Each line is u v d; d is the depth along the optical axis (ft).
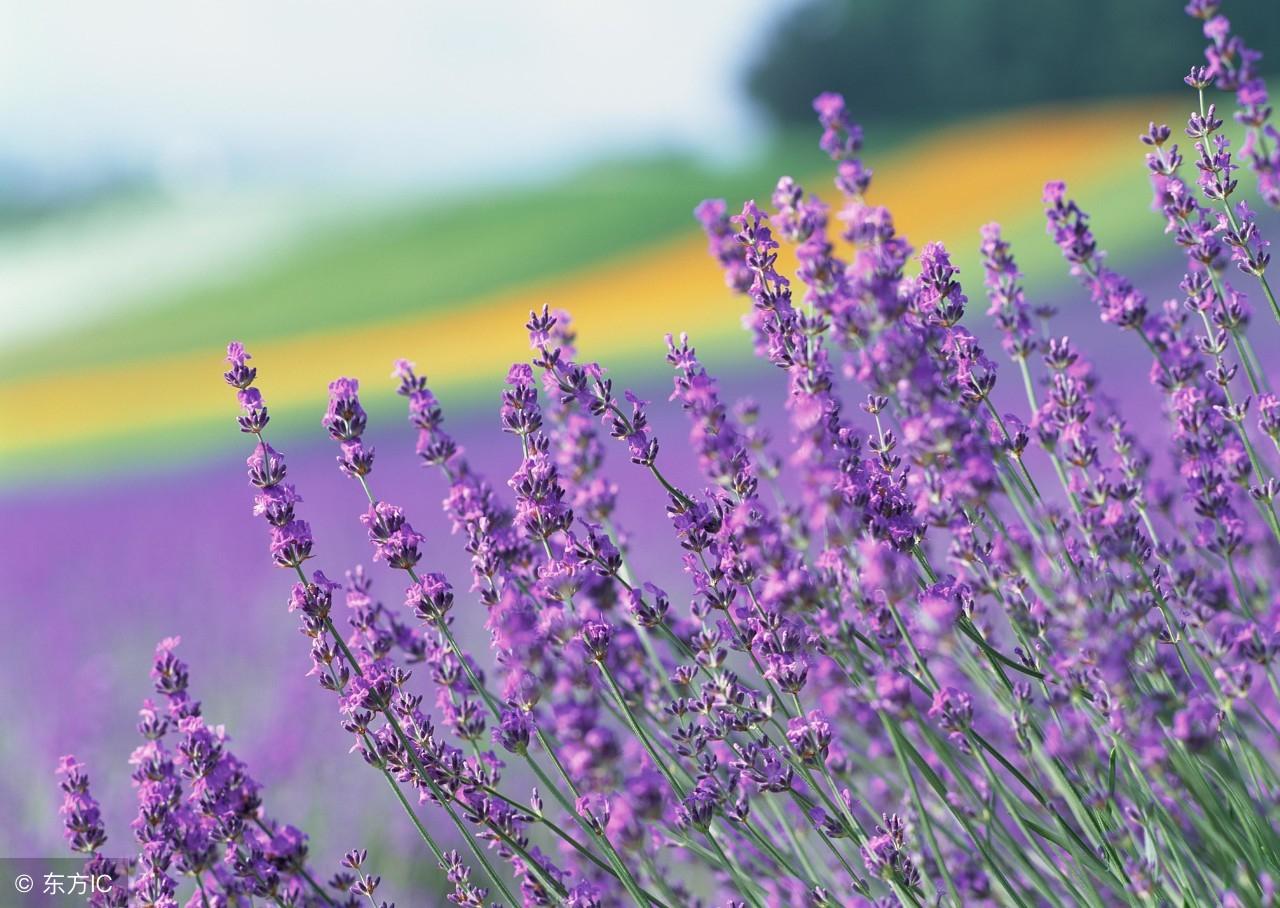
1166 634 3.83
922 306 3.88
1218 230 3.95
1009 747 4.22
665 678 4.07
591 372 3.93
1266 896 3.68
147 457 30.76
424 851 5.17
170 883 3.85
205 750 3.86
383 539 3.91
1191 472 3.93
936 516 3.79
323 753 6.00
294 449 26.50
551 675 3.67
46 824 6.12
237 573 12.87
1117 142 41.70
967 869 3.98
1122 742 3.71
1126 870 3.74
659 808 3.64
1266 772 3.80
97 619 11.34
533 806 3.98
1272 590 3.94
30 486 28.76
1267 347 10.16
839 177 3.76
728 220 3.91
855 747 4.21
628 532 4.09
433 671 3.92
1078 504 3.88
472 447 19.95
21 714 7.98
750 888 3.88
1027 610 3.84
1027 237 34.09
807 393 3.84
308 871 3.90
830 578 3.75
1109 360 15.17
